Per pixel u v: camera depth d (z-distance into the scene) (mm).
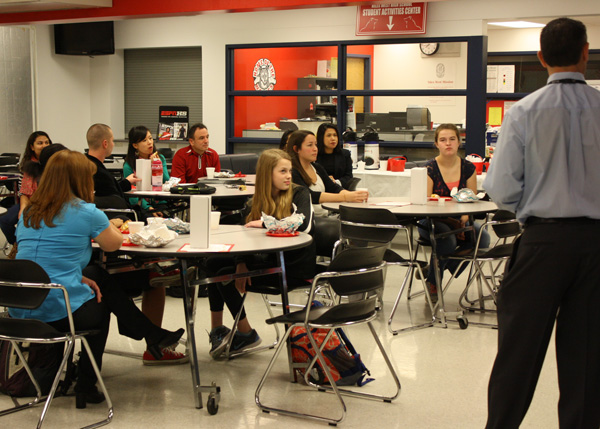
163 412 3314
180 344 4391
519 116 2523
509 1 8875
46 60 11531
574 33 2488
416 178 4938
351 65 10016
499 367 2578
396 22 9406
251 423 3197
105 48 11516
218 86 10945
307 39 10148
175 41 11195
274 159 4012
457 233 5227
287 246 3330
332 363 3650
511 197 2555
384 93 9805
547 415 3297
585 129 2436
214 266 4141
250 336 4238
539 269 2477
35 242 3182
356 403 3424
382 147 9977
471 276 5238
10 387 3463
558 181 2445
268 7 8148
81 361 3348
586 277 2443
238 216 6199
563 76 2525
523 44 12336
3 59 10969
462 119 9578
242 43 10641
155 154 5891
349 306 3195
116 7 9078
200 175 6914
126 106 12344
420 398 3492
